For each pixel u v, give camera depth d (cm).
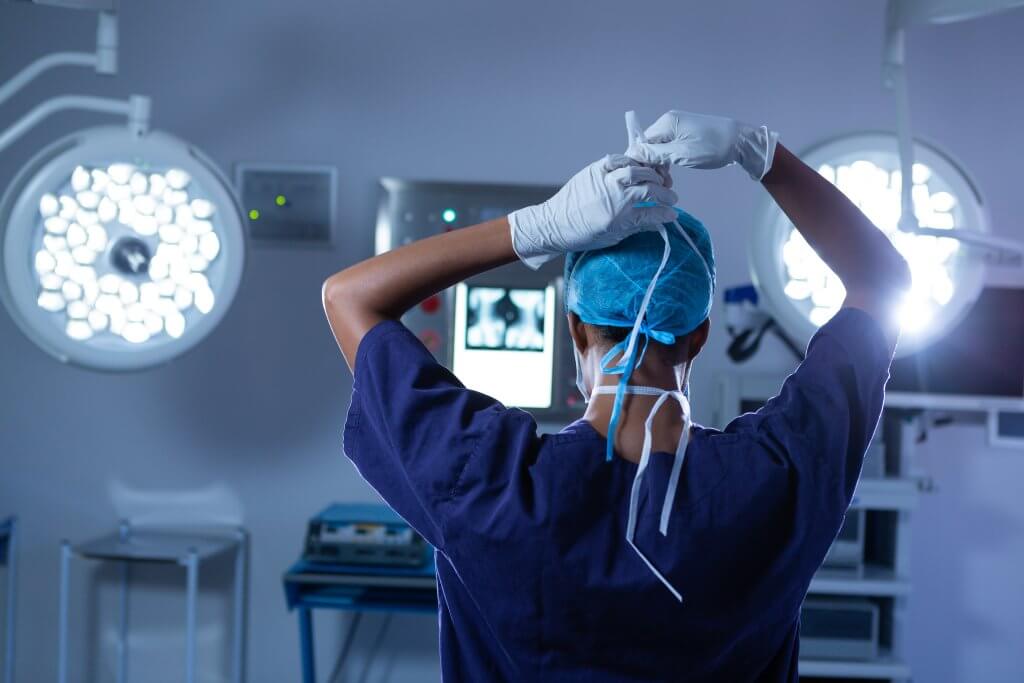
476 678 83
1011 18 293
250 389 295
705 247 91
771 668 85
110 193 203
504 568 77
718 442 80
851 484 81
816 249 89
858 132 194
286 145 294
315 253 294
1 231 194
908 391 270
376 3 294
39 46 290
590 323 88
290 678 297
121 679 294
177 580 297
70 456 294
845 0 293
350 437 85
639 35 294
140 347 204
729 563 76
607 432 82
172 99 292
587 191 78
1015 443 276
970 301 193
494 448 79
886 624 256
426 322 290
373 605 253
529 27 295
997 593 296
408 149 295
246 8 293
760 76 294
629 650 77
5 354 293
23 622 295
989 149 294
